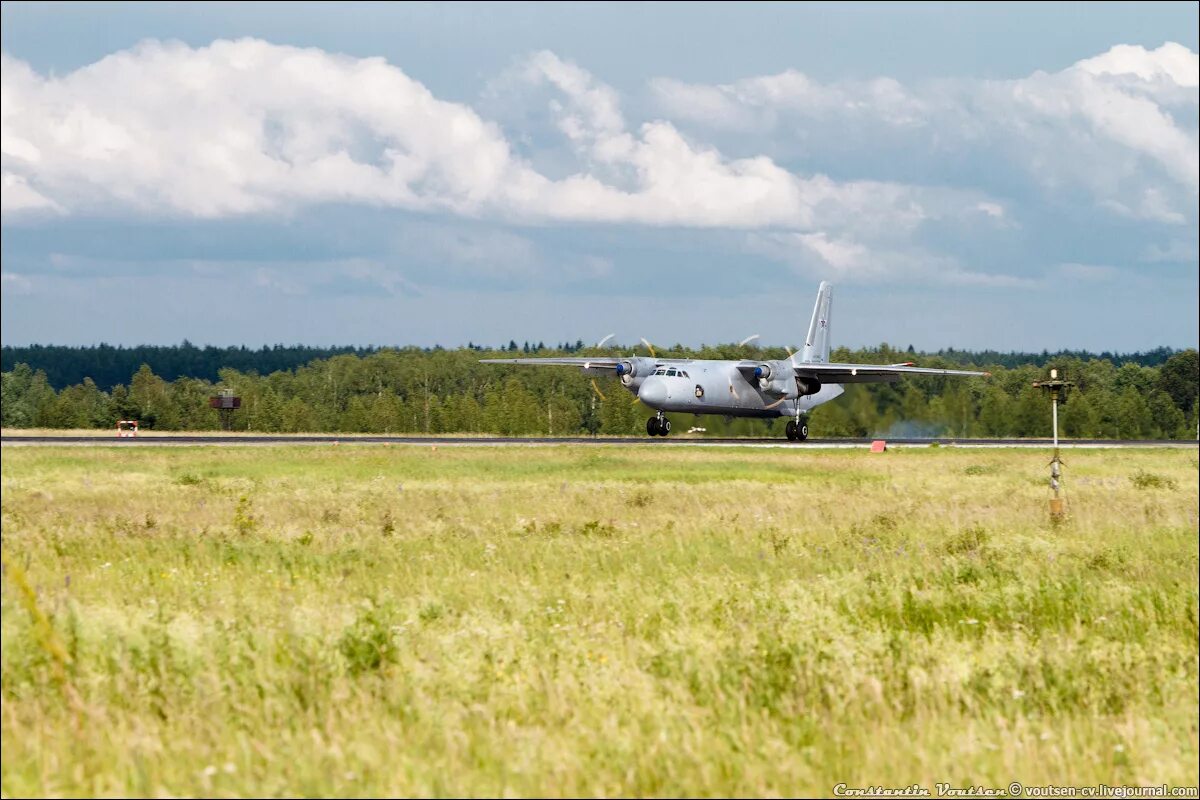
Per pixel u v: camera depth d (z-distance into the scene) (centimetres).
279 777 3266
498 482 14350
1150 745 3594
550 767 3350
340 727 3672
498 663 4453
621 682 4153
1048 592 6206
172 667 4272
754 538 8775
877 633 5006
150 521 9356
